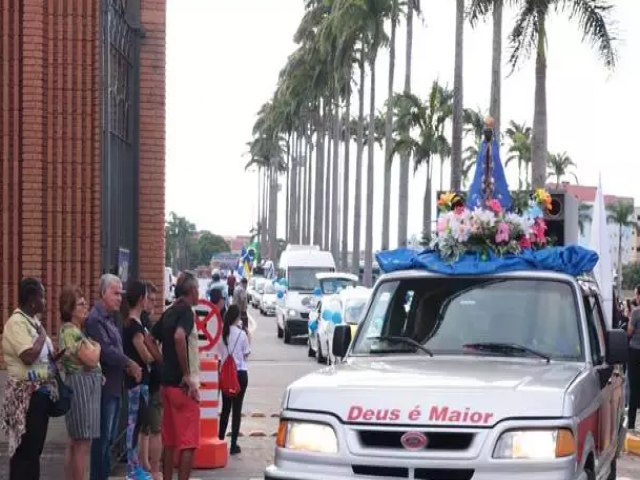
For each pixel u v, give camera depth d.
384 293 9.09
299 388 7.51
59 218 15.29
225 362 14.13
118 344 10.93
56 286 15.27
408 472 6.98
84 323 10.85
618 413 10.54
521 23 32.78
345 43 65.56
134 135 16.25
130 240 16.14
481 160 10.73
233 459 13.99
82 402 10.15
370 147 66.12
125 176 15.84
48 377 9.72
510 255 9.08
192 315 11.12
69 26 15.37
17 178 15.40
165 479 11.23
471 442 6.95
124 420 13.32
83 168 15.36
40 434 9.73
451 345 8.64
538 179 33.19
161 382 11.27
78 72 15.38
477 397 7.09
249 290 76.19
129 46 16.08
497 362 8.24
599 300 10.09
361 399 7.25
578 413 7.27
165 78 17.66
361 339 8.90
